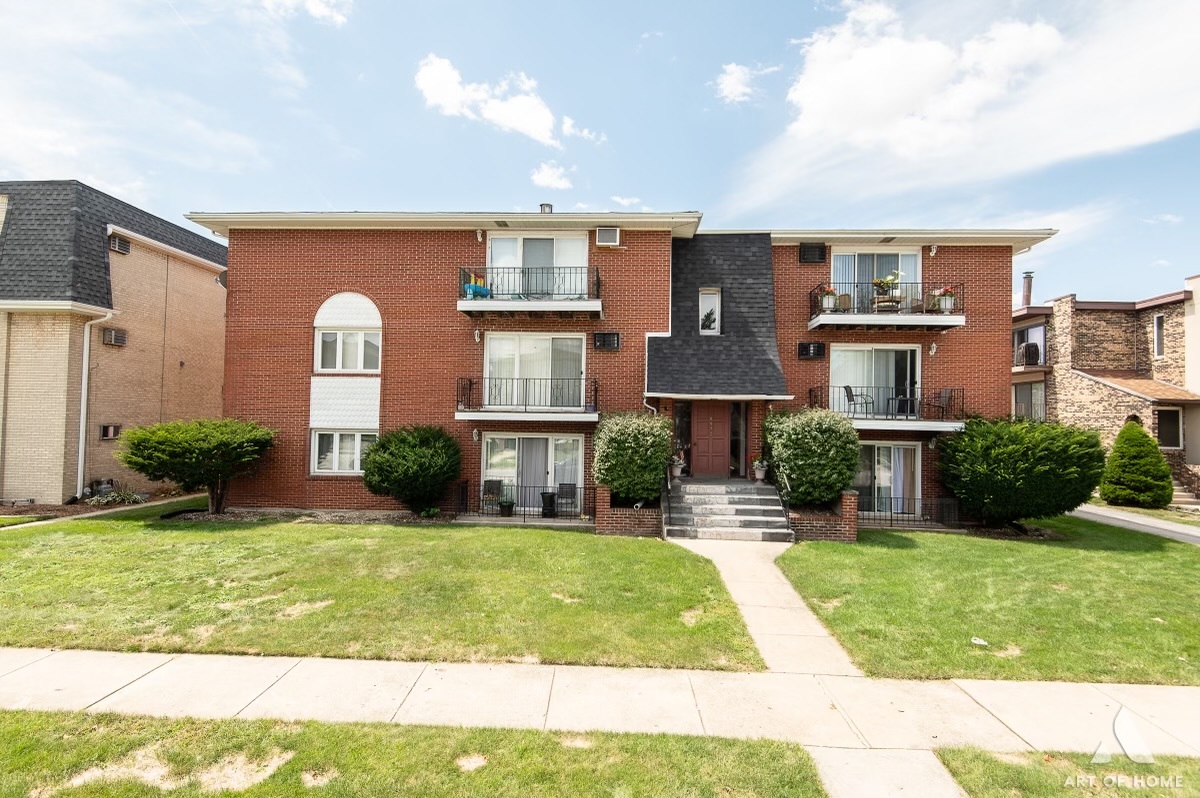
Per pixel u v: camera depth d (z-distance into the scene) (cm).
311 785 379
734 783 391
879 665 588
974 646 637
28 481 1477
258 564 879
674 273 1501
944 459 1412
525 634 641
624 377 1424
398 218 1409
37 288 1460
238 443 1317
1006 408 1467
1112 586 855
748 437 1430
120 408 1642
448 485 1405
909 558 1008
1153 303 2022
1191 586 861
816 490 1228
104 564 872
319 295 1459
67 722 451
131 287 1678
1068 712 503
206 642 606
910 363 1506
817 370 1495
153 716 463
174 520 1284
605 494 1233
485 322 1438
